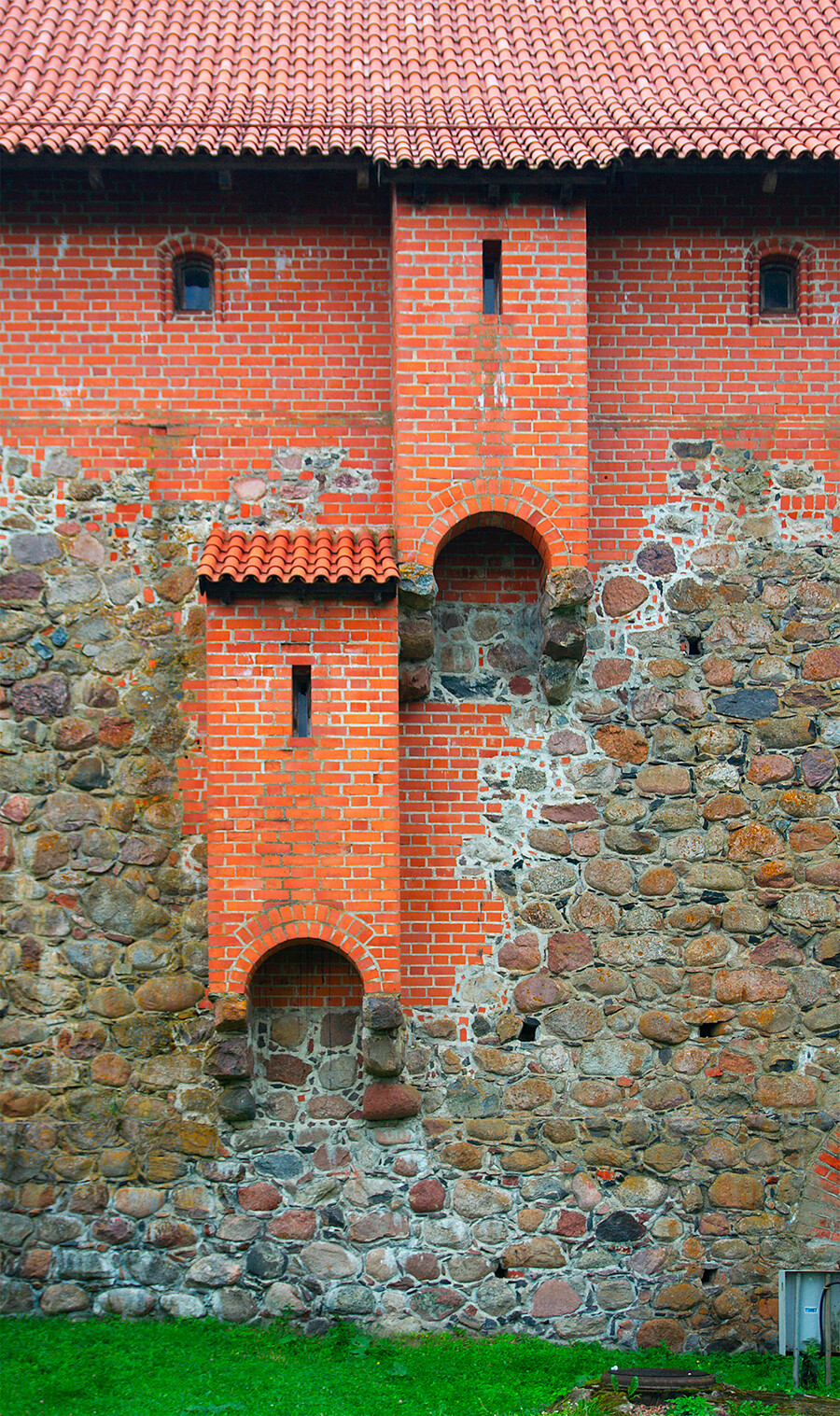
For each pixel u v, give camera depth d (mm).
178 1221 9000
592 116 9289
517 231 9172
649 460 9789
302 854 8703
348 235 9742
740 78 9852
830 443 9875
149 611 9484
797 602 9758
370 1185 9062
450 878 9414
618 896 9445
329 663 8812
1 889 9250
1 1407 7637
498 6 10578
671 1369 8609
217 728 8742
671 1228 9148
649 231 9852
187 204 9664
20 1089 9109
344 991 9211
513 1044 9273
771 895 9500
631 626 9688
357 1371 8320
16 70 9625
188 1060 9141
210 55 9930
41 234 9625
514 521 9195
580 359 9133
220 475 9594
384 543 9094
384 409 9664
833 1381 8820
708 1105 9297
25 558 9492
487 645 9656
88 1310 8930
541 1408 7918
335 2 10633
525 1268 9055
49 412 9570
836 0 10758
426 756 9516
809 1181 9258
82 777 9352
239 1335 8734
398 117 9180
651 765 9586
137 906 9266
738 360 9852
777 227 9898
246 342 9664
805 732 9656
